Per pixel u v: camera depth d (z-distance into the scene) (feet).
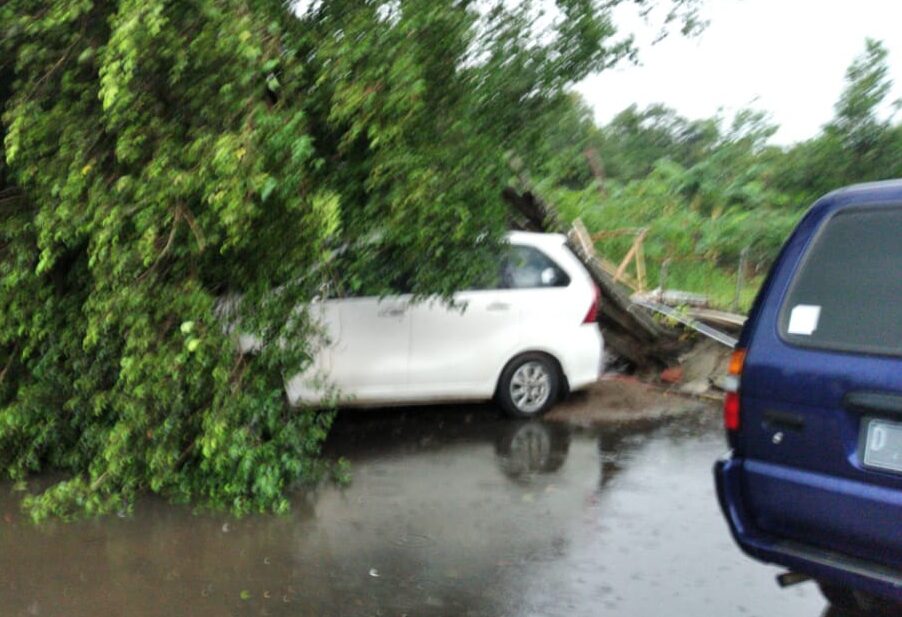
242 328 18.28
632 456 23.17
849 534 11.44
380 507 19.24
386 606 14.65
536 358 26.27
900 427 10.91
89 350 19.24
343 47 15.94
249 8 15.80
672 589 15.30
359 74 16.06
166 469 18.52
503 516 18.74
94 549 16.83
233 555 16.61
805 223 12.68
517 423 26.16
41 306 19.40
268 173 15.88
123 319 17.58
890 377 10.94
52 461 20.79
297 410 20.68
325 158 17.46
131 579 15.57
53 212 17.43
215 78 16.10
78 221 17.12
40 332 19.45
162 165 16.30
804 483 11.79
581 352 26.61
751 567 16.20
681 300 38.40
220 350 17.97
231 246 17.43
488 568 16.12
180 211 16.78
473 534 17.74
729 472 12.68
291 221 17.04
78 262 19.34
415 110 16.12
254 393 18.95
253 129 15.74
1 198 19.21
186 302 17.60
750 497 12.52
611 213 59.57
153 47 15.56
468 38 16.84
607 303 30.68
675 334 32.73
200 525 18.02
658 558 16.60
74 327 19.52
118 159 16.81
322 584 15.44
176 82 16.35
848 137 64.95
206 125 16.63
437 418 26.68
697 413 27.68
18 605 14.61
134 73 15.75
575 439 24.70
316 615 14.32
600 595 15.06
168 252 17.46
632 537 17.62
